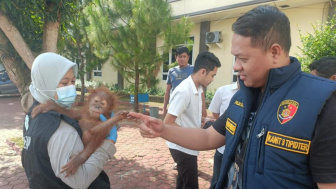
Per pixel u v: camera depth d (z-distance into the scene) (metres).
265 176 1.02
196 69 2.58
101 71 16.83
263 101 1.09
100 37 7.70
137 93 8.28
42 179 1.32
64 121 1.38
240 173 1.17
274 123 1.01
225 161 1.32
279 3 7.62
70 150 1.31
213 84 10.47
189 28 7.69
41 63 1.45
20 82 4.59
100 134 1.39
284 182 0.97
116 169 4.16
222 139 1.54
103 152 1.47
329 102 0.92
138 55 7.37
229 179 1.28
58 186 1.34
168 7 7.67
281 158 0.98
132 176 3.91
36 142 1.30
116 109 1.63
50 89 1.47
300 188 0.96
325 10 7.38
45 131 1.30
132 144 5.51
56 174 1.30
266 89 1.08
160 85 12.67
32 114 1.43
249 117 1.22
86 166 1.37
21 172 4.05
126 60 7.50
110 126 1.42
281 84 1.05
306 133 0.92
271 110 1.04
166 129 1.51
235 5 8.39
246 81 1.16
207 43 10.23
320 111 0.91
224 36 9.95
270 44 1.03
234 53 1.11
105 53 8.20
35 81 1.47
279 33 1.03
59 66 1.47
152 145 5.45
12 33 4.04
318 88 0.96
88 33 8.08
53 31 4.40
